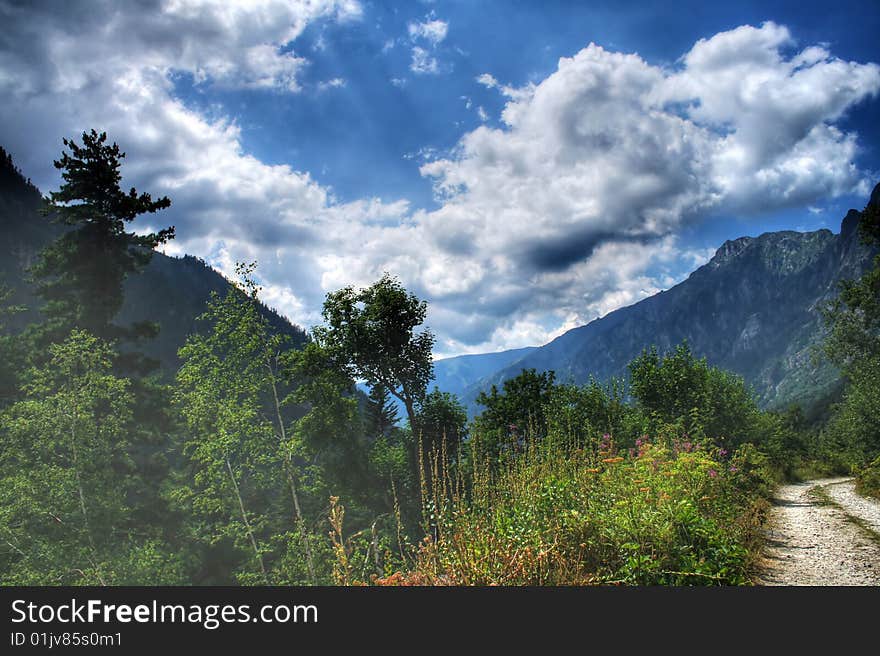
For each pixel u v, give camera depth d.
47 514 15.39
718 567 6.82
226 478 18.53
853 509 16.59
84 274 26.27
